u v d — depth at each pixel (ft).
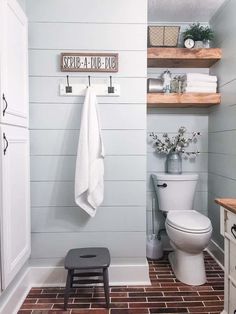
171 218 6.38
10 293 4.97
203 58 7.12
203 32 7.24
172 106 7.84
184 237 5.82
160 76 8.01
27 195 5.65
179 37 7.95
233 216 4.05
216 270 6.81
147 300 5.51
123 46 6.01
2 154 4.23
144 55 6.03
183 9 7.27
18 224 5.02
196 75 7.19
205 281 6.20
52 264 6.15
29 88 5.95
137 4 5.98
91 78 6.02
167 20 7.93
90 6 5.96
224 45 6.91
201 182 8.17
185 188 7.36
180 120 8.14
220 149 7.20
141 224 6.20
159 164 8.17
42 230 6.12
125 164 6.13
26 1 5.89
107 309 5.21
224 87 6.91
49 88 5.99
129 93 6.05
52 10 5.92
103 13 5.97
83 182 5.60
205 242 5.83
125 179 6.14
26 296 5.68
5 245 4.31
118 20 5.99
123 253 6.20
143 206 6.18
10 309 4.89
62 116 6.03
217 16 7.41
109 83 6.03
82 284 6.09
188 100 7.09
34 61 5.94
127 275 6.17
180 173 7.86
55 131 6.04
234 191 6.38
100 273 5.57
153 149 8.18
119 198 6.15
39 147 6.04
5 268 4.31
